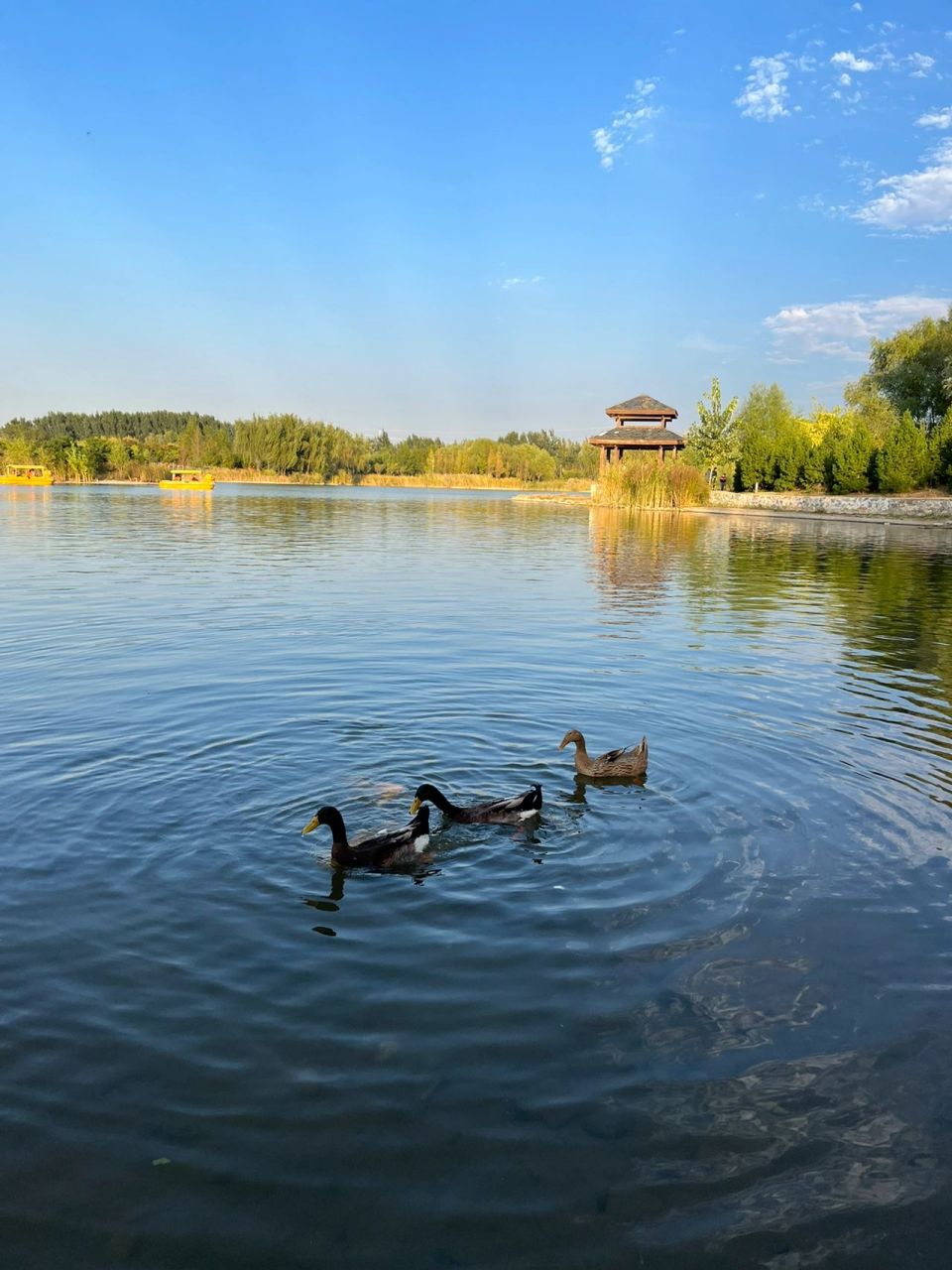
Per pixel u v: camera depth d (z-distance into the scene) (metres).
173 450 151.75
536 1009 6.01
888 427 82.44
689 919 7.23
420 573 29.28
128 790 9.59
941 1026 5.94
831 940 6.95
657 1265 4.17
